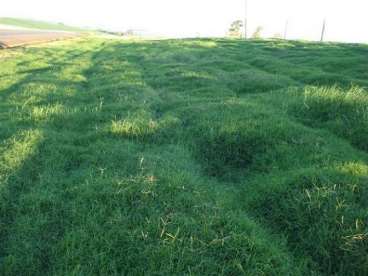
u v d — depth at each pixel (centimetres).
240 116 636
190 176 448
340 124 634
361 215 345
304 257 329
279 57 1714
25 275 306
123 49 2345
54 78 1122
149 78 1162
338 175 420
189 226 336
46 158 502
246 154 541
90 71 1370
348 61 1330
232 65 1373
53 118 663
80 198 389
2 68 1356
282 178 436
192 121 648
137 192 387
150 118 648
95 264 300
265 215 398
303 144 534
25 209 387
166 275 288
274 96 828
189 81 1059
